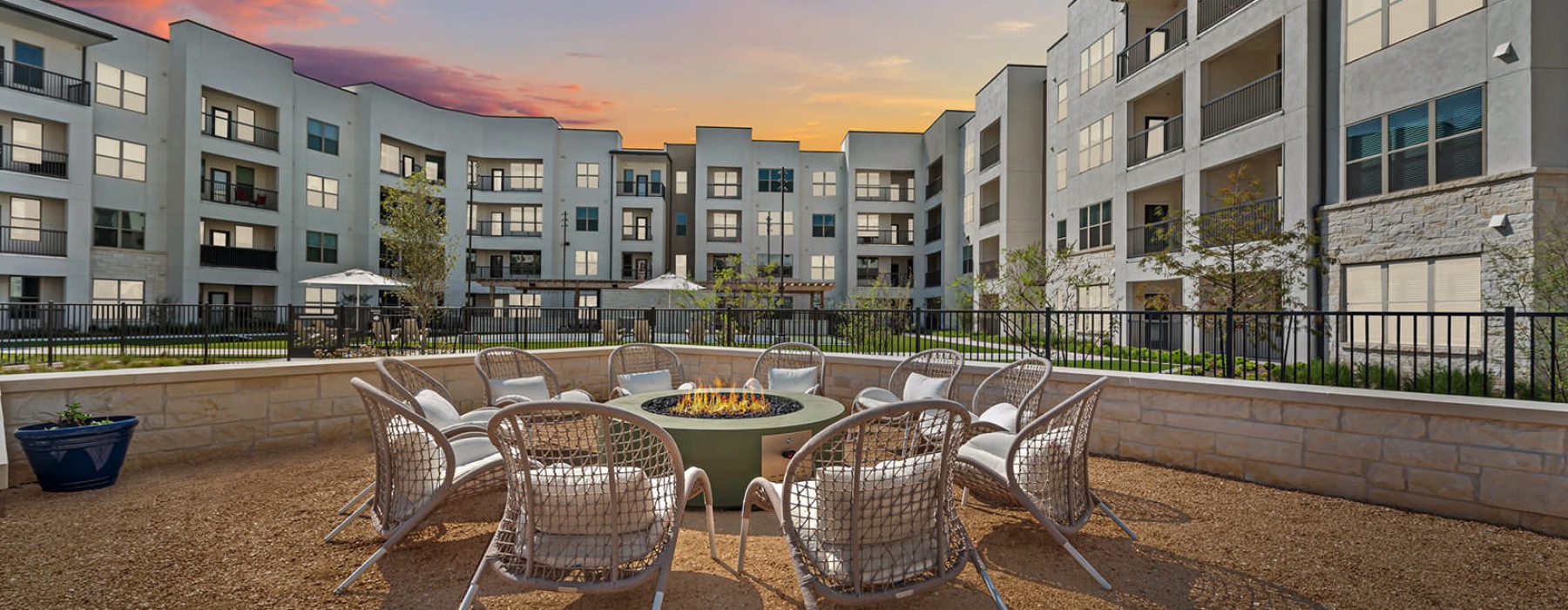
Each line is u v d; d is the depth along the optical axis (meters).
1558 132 9.62
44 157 22.34
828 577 2.81
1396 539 4.09
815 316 9.81
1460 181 10.37
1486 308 9.98
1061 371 6.39
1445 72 10.70
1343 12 12.41
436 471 3.58
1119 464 5.88
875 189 40.19
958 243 34.12
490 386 6.47
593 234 38.53
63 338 12.72
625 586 2.77
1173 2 18.42
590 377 9.56
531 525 2.83
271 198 28.66
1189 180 16.11
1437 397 4.58
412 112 34.00
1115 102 19.05
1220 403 5.51
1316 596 3.31
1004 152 27.02
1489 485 4.37
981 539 4.09
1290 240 11.89
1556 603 3.24
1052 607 3.18
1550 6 9.69
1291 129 13.17
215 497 4.82
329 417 6.74
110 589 3.27
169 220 25.34
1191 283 15.49
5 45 21.66
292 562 3.64
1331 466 4.96
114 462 5.08
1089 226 20.78
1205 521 4.42
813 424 5.00
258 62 27.78
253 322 10.96
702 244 39.28
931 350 7.11
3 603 3.09
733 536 4.18
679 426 4.79
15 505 4.59
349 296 30.72
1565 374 7.33
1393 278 11.48
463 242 36.41
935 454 3.03
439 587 3.34
